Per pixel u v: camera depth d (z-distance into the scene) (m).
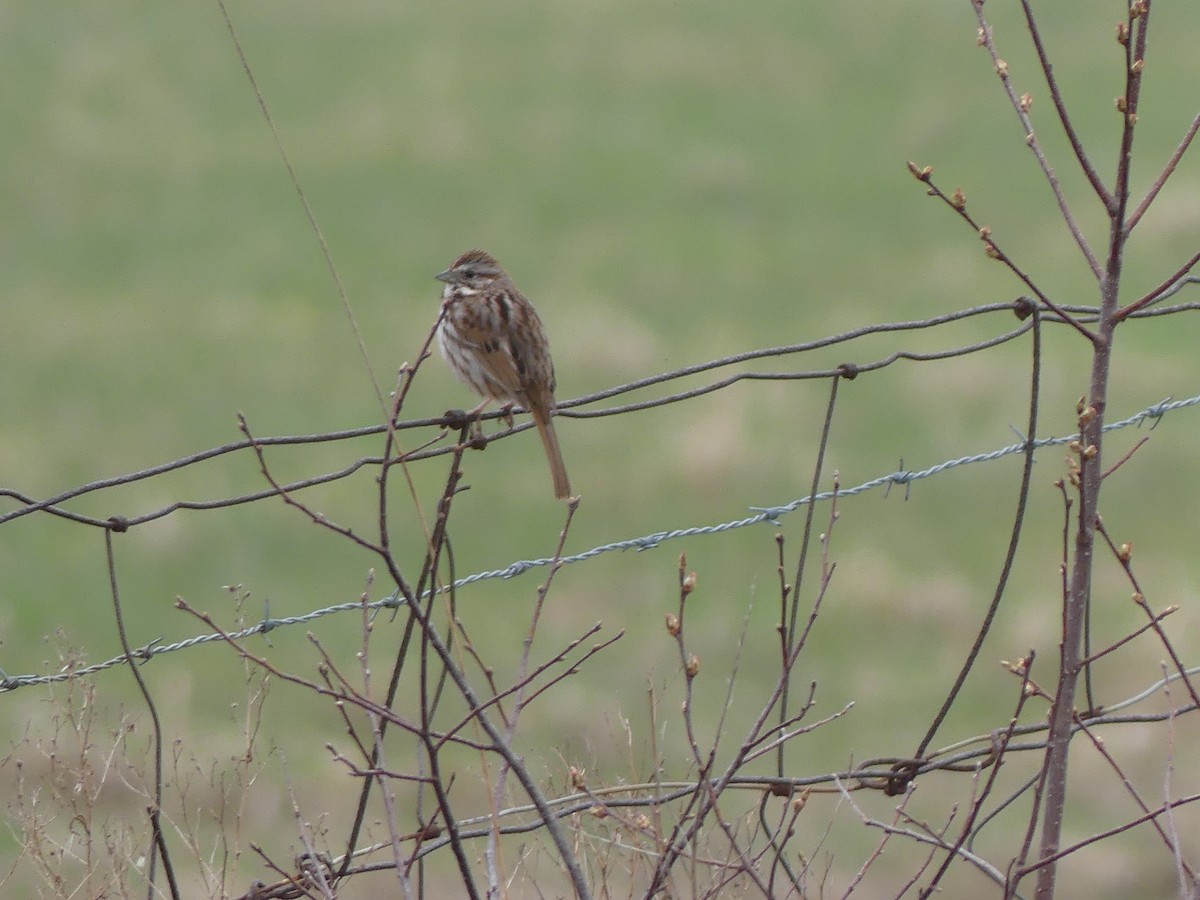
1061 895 10.53
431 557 4.98
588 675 12.97
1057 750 5.30
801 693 12.89
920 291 23.20
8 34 36.47
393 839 4.62
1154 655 12.95
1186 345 20.56
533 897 7.80
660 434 18.33
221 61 35.28
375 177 28.64
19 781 6.14
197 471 17.52
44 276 24.03
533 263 24.78
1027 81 33.25
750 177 28.86
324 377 20.27
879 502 16.58
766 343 21.22
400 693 12.55
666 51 36.41
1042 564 15.20
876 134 30.97
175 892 5.39
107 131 30.72
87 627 13.91
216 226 26.23
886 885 10.16
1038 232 25.34
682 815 5.08
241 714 12.19
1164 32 36.06
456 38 37.53
